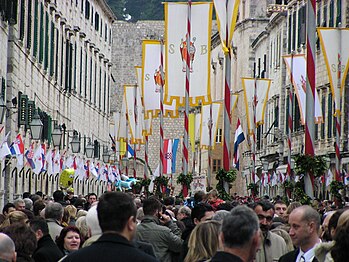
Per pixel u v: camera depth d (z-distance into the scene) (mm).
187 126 89062
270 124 179625
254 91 119062
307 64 55406
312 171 55031
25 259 26281
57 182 122562
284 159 159500
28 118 91438
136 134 135000
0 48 80812
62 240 30422
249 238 19031
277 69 174375
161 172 108188
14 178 92062
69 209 43250
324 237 27172
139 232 34875
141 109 134500
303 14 146625
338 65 78125
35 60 103875
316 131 138000
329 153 127500
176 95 88938
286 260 25219
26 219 32094
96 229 25016
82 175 102500
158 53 105438
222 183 72000
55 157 86188
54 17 118625
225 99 72188
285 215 40000
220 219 28859
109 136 194875
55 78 122000
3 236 21672
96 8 169000
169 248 34844
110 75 193625
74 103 143000
